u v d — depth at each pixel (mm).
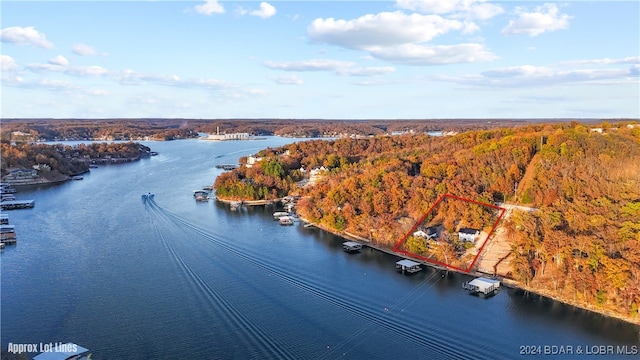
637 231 110312
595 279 104062
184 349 86625
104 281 120188
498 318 99688
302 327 94688
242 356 84125
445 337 91312
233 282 119000
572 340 90562
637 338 91125
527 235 124188
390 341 89500
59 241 158750
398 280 121312
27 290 115000
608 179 145250
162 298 109188
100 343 89188
